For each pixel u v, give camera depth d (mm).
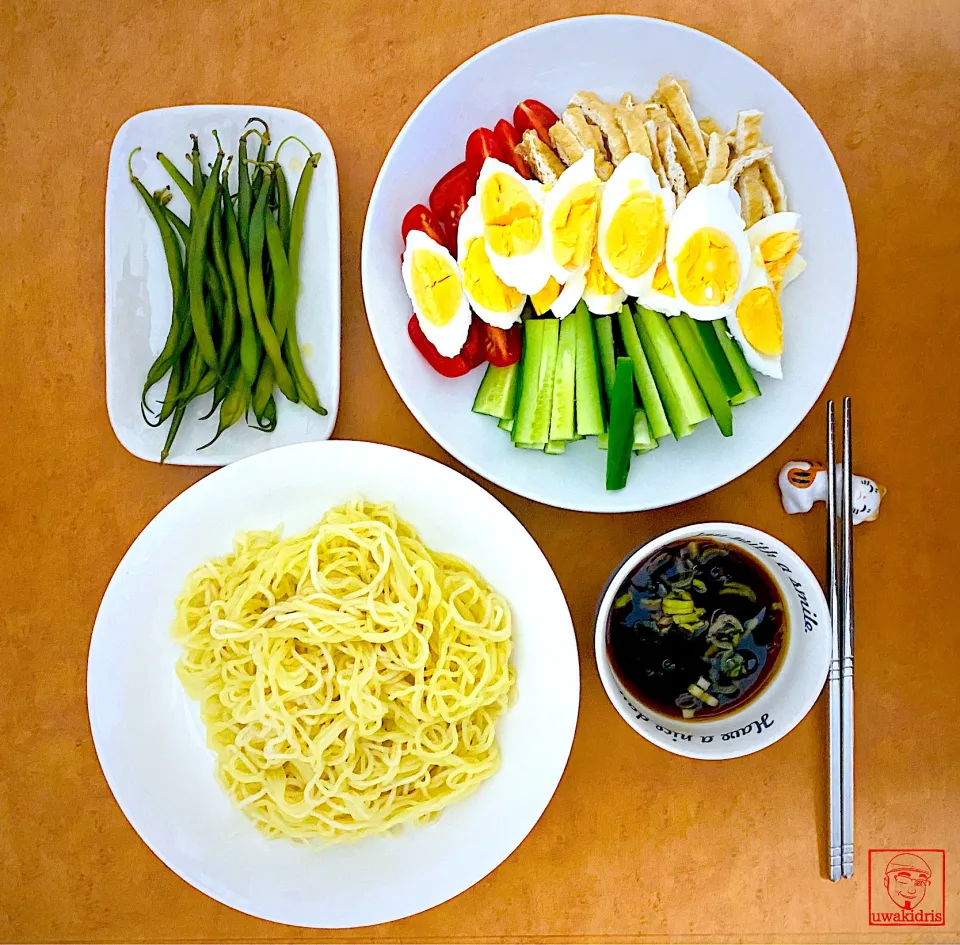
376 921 432
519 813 436
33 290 481
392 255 447
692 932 475
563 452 451
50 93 480
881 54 484
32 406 480
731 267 417
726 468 449
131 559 428
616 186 412
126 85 479
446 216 451
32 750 476
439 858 440
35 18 480
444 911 474
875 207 484
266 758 432
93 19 479
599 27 439
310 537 446
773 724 422
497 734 451
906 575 485
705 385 433
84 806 477
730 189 417
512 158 438
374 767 440
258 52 478
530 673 445
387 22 478
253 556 441
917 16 484
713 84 451
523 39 439
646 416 441
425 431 475
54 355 480
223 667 438
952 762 485
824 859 478
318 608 430
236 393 451
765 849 477
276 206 458
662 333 435
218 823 443
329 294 460
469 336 440
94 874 475
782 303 451
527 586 438
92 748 477
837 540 462
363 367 476
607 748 476
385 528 433
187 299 451
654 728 424
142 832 427
